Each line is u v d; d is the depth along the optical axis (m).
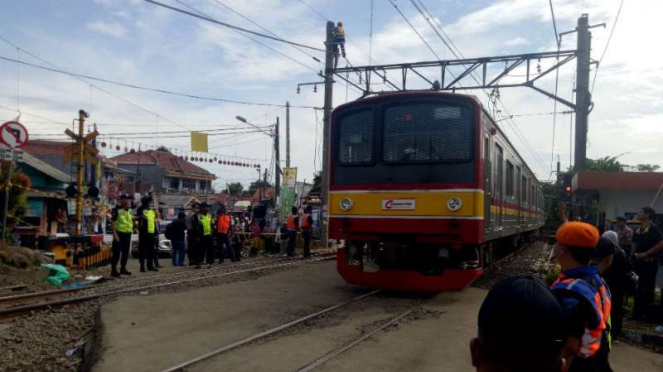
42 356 6.46
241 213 35.78
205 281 11.44
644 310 8.07
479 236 8.95
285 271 13.31
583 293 2.83
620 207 15.03
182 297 9.32
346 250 10.07
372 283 9.82
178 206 46.06
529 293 1.74
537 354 1.67
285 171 23.58
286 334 6.95
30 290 10.48
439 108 9.38
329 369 5.49
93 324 7.76
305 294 9.88
